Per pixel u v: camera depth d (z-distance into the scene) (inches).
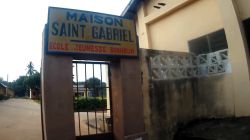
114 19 222.7
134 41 231.5
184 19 379.2
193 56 315.6
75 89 232.7
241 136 213.9
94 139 217.5
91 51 204.7
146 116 248.1
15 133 339.3
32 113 611.5
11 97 1999.3
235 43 282.2
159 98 263.7
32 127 385.4
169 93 274.7
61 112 187.8
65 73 193.8
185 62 304.5
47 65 187.5
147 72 259.3
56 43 191.8
